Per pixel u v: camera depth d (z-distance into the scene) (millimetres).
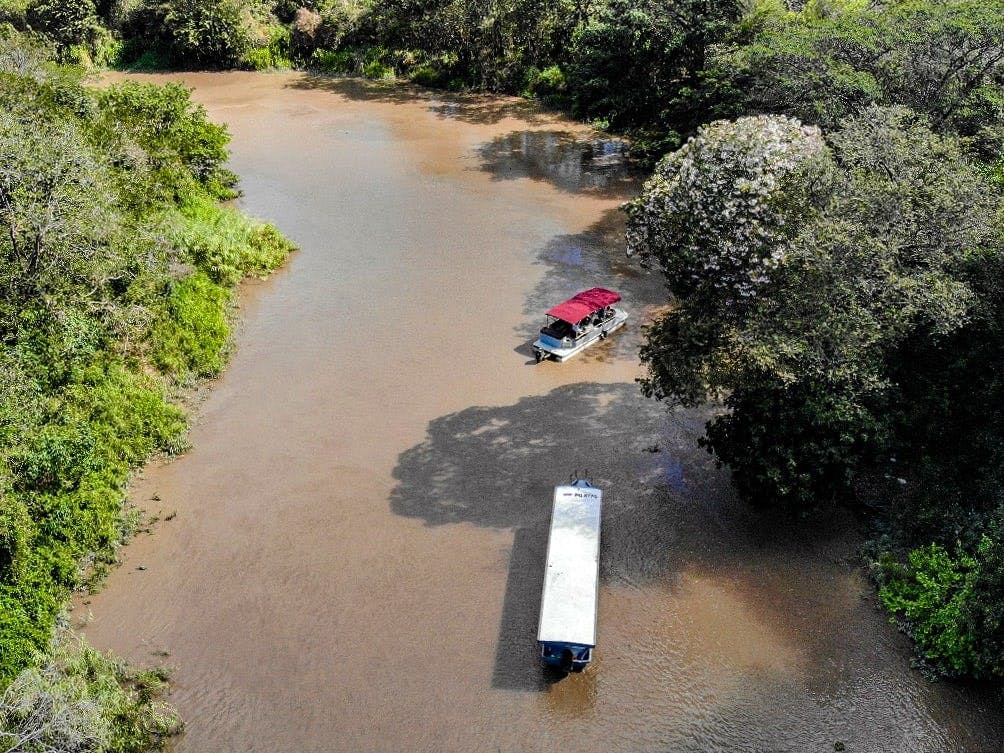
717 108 52281
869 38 43062
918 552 27016
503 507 30734
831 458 27531
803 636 25875
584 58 66250
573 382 37500
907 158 30219
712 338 28078
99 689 22859
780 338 26328
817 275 26922
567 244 50219
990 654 23188
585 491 28984
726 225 27297
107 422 32250
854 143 31125
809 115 43719
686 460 32750
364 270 47406
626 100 62812
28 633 24156
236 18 84750
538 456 33062
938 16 42844
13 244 33719
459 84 79375
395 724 23578
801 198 27312
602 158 63406
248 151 65000
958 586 25281
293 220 53562
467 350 39844
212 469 32781
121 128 45188
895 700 23922
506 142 66812
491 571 28203
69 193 34906
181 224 44656
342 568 28438
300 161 63188
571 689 24453
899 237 28062
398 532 29781
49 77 48656
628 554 28766
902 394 30203
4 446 27922
